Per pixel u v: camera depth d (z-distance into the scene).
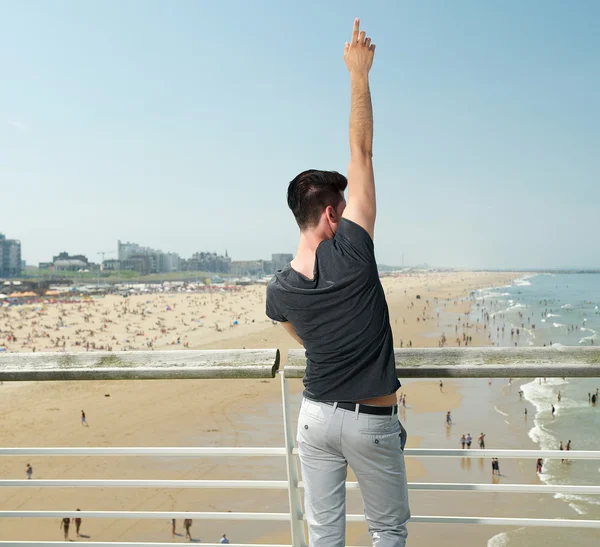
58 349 63.75
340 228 1.96
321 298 1.87
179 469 19.11
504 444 23.02
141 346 66.31
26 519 15.42
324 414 1.91
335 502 1.97
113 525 15.09
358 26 2.12
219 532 14.66
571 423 25.91
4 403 31.23
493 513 15.15
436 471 19.06
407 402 30.89
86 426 26.73
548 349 2.19
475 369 2.19
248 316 103.88
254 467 19.06
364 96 2.09
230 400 30.75
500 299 140.62
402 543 1.95
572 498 15.88
